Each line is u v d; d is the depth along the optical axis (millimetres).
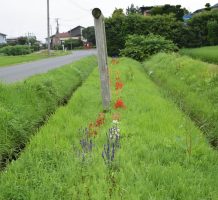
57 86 12664
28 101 9469
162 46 33906
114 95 11508
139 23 39500
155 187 4902
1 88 9180
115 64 24922
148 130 7449
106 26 40094
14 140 7125
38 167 5371
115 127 6684
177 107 10641
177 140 6539
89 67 25859
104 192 4672
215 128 8258
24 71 22750
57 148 6203
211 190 4816
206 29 39250
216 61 20625
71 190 4707
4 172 5453
